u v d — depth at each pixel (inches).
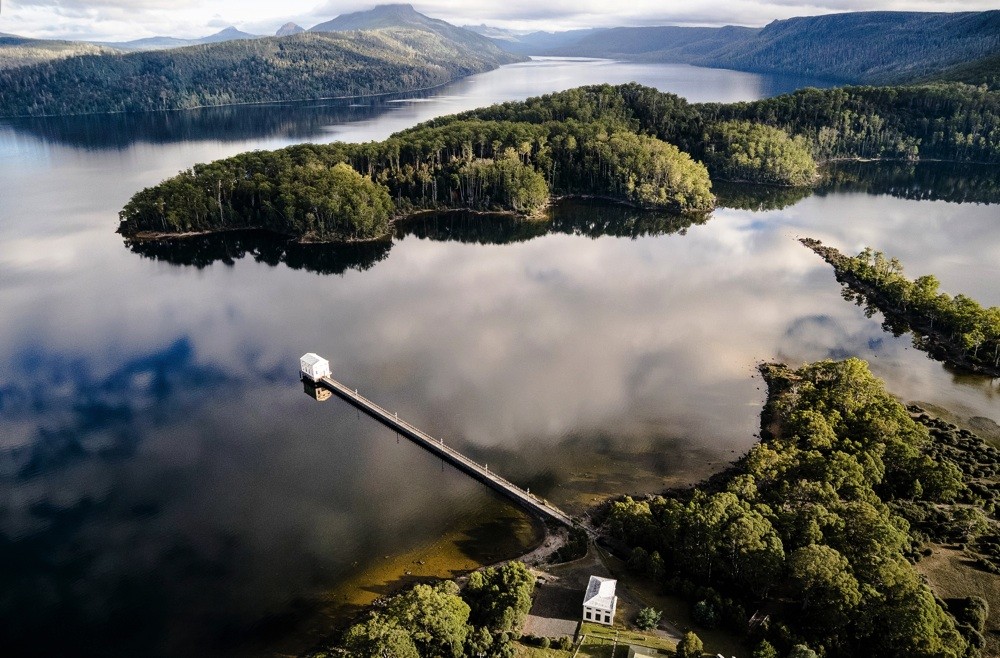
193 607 4362.7
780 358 7701.8
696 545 4284.0
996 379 7194.9
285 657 3966.5
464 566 4650.6
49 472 5777.6
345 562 4709.6
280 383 7332.7
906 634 3538.4
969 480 5364.2
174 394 7081.7
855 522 4350.4
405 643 3486.7
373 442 6240.2
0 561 4783.5
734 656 3656.5
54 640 4151.1
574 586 4308.6
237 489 5541.3
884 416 5728.3
